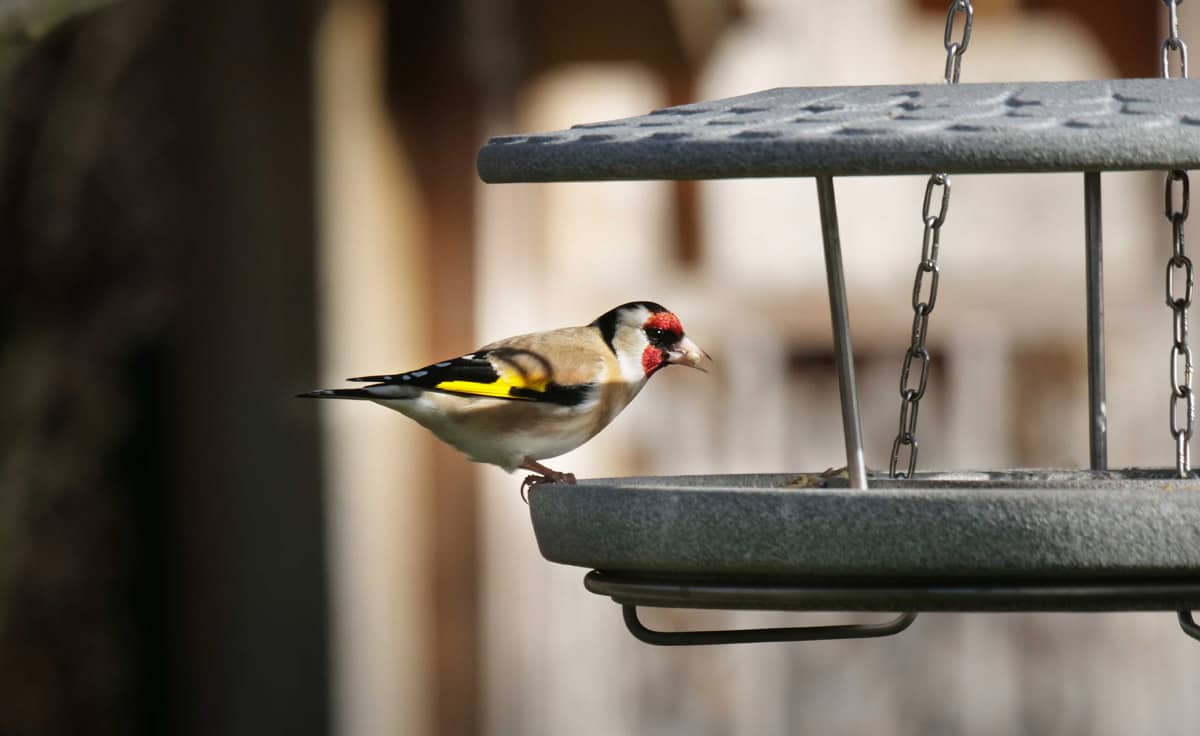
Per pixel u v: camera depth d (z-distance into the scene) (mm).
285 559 11086
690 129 5562
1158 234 13531
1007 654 12938
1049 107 5488
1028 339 13391
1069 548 5281
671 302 13609
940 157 5066
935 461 13359
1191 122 5172
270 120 10883
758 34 14320
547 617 12367
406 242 11336
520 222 12062
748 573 5590
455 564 11711
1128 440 13125
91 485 12977
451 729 11727
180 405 11977
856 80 14406
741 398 13414
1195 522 5258
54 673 12953
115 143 12789
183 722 11984
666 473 13172
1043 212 13867
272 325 10977
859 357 13492
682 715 12805
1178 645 12828
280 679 11172
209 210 11250
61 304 13156
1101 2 14484
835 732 12992
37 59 12953
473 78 11438
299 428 10977
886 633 6785
